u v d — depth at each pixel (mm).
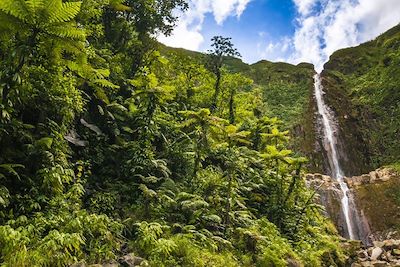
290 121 38344
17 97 8008
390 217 23812
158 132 13586
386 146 35469
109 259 8094
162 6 19234
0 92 7258
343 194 26578
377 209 24672
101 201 10508
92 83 11773
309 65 57250
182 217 11445
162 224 10562
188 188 13023
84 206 10094
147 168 12227
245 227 13188
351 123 38438
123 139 12867
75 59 9523
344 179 28812
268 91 46281
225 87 22312
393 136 35875
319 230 18125
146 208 11109
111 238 8633
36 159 8758
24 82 8320
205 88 22016
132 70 17297
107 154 12227
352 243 18719
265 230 13680
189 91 21000
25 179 8461
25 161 8664
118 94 15219
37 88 9094
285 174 17250
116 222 9461
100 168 11938
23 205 7973
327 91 43062
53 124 9383
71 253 7605
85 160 11375
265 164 17844
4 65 7777
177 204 11594
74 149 11180
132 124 13625
